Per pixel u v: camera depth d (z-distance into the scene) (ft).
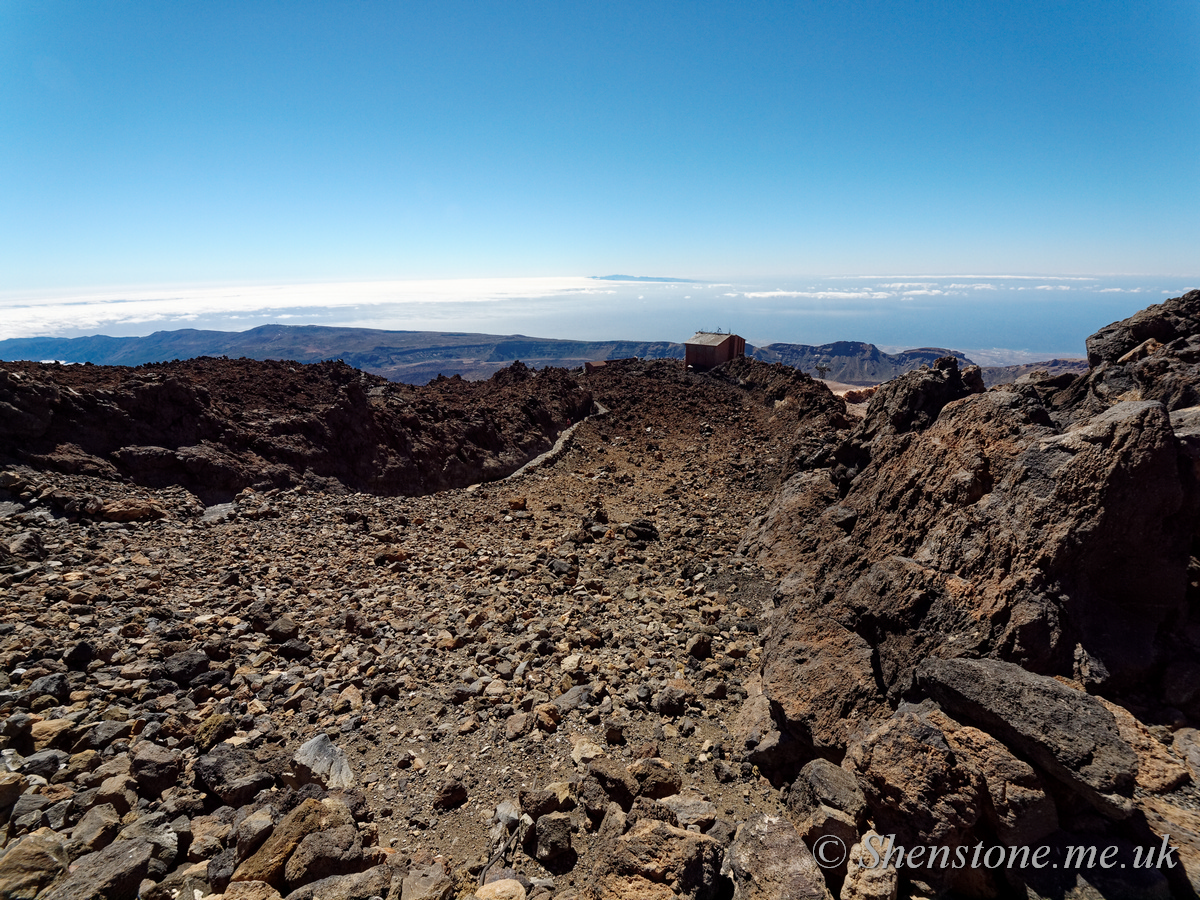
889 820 19.02
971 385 62.08
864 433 59.21
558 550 59.93
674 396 156.97
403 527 66.64
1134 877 15.65
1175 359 31.63
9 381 57.16
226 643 34.94
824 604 30.76
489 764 26.53
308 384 99.55
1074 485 22.33
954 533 26.99
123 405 65.67
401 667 34.91
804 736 24.40
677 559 57.67
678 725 29.35
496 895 18.61
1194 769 17.43
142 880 18.37
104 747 24.82
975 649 21.86
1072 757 16.74
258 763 24.79
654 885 17.81
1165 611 20.97
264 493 68.49
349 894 17.85
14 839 19.53
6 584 38.17
